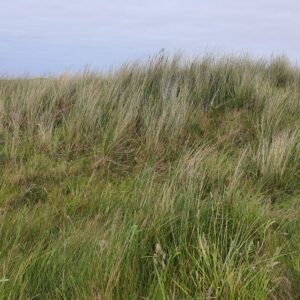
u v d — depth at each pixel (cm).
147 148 476
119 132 495
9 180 413
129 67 686
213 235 289
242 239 294
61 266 258
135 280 252
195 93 611
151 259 269
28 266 260
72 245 283
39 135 496
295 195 403
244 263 263
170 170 421
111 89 586
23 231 311
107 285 237
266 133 505
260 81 670
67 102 587
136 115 528
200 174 388
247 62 802
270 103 565
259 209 329
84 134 500
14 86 681
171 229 291
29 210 357
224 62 741
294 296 251
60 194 389
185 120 522
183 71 684
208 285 245
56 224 332
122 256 258
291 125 534
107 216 339
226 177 400
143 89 597
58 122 550
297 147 457
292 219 339
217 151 463
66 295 240
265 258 270
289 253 282
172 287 249
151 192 351
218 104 612
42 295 244
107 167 454
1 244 290
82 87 623
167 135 501
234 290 232
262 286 242
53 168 441
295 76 805
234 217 310
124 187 403
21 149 480
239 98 614
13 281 246
